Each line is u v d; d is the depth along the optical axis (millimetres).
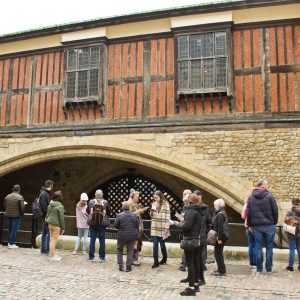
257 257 6242
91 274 6113
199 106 9539
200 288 5371
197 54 9547
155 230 6656
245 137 9180
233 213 11219
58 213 7152
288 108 8992
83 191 13172
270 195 6262
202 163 9375
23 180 13633
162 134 9719
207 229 6277
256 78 9258
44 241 7543
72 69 10555
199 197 5234
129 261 6297
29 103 11102
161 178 12562
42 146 10711
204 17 9531
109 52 10453
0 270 6273
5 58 11578
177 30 9711
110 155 10227
